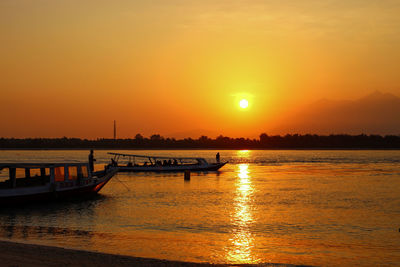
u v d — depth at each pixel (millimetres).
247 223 31344
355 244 24875
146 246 23484
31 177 38625
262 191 52250
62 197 39844
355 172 88188
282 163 134000
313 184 61312
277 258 21609
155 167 79438
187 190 53344
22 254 18609
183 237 26234
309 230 28969
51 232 27266
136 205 40281
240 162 143125
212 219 32844
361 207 39594
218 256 21703
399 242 25453
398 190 53656
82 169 43344
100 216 33906
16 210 36406
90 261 17734
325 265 20531
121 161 146875
